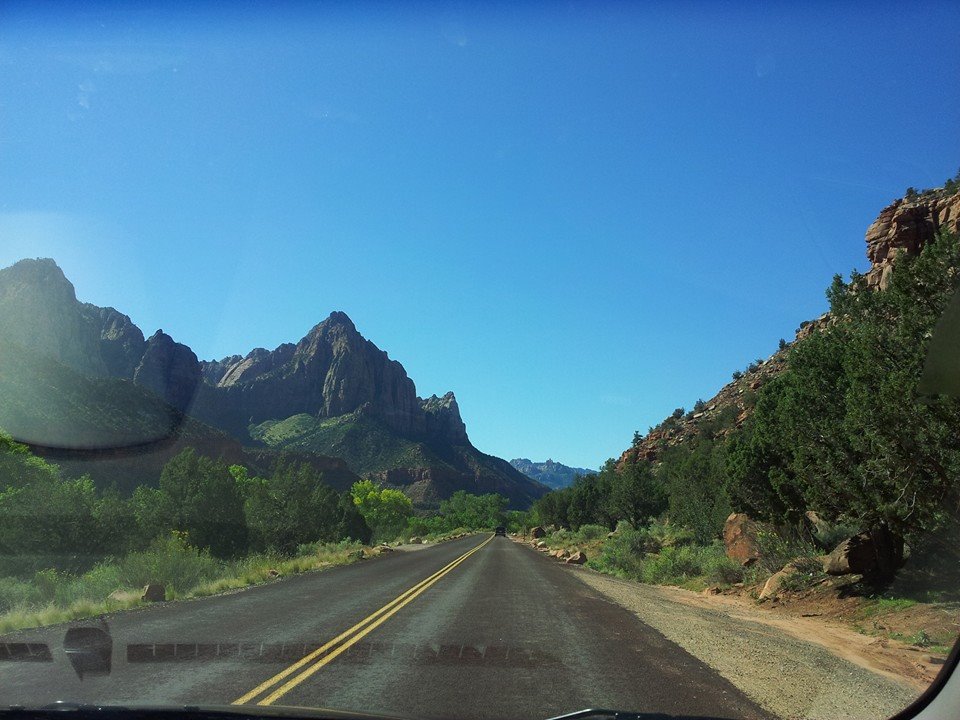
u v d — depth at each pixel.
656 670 8.36
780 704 6.79
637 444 110.75
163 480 30.69
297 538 40.31
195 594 16.88
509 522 167.25
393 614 13.22
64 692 6.82
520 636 10.87
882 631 12.18
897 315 13.62
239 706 4.61
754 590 18.95
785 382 20.41
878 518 14.34
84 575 19.95
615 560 32.22
